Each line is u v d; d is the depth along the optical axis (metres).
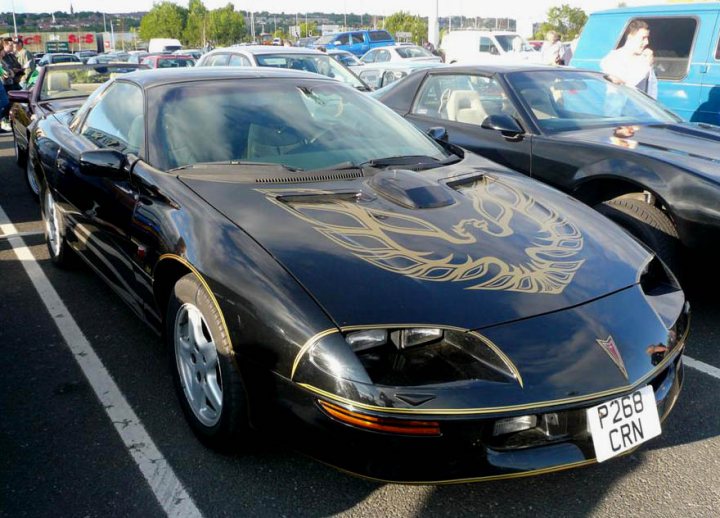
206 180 2.93
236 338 2.33
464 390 2.05
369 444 2.04
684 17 7.94
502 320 2.19
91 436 2.79
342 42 28.06
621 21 8.57
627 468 2.60
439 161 3.44
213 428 2.55
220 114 3.40
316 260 2.35
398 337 2.13
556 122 4.81
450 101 5.50
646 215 4.00
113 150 3.26
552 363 2.12
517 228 2.71
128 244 3.18
